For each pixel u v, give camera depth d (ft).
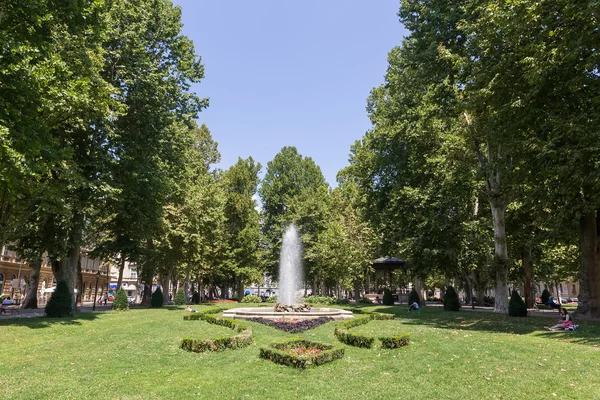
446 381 24.75
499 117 51.65
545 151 45.14
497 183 69.62
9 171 39.73
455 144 75.36
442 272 96.99
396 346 35.73
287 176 173.78
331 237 130.41
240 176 164.45
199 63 87.61
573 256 113.60
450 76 73.31
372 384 24.23
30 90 42.06
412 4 79.36
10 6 39.99
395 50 110.93
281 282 146.10
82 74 52.75
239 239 150.51
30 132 42.75
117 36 66.23
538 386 23.09
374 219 113.09
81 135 67.97
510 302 65.92
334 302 123.65
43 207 54.44
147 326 53.26
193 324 55.16
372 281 175.63
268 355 31.14
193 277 154.30
